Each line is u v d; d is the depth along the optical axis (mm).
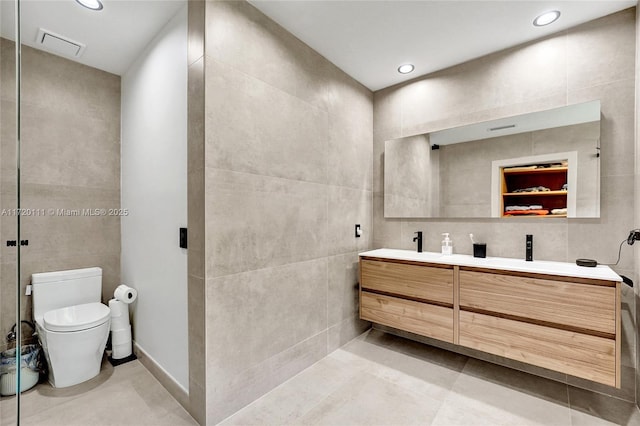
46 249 2312
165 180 2002
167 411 1768
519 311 1849
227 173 1704
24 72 2232
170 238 1945
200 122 1623
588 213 1957
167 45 1972
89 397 1893
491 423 1667
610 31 1903
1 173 992
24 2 1777
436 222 2604
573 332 1684
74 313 2176
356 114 2770
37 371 2008
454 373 2178
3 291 1029
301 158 2193
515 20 1963
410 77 2729
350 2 1812
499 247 2301
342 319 2613
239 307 1770
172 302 1928
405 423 1666
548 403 1842
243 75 1790
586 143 1969
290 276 2105
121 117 2691
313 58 2299
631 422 1673
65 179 2408
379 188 2955
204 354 1605
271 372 1960
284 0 1802
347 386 2008
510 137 2248
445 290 2133
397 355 2447
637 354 1805
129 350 2402
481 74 2383
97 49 2291
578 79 2004
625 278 1763
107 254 2613
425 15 1926
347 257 2668
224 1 1694
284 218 2059
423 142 2664
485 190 2350
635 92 1829
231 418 1698
